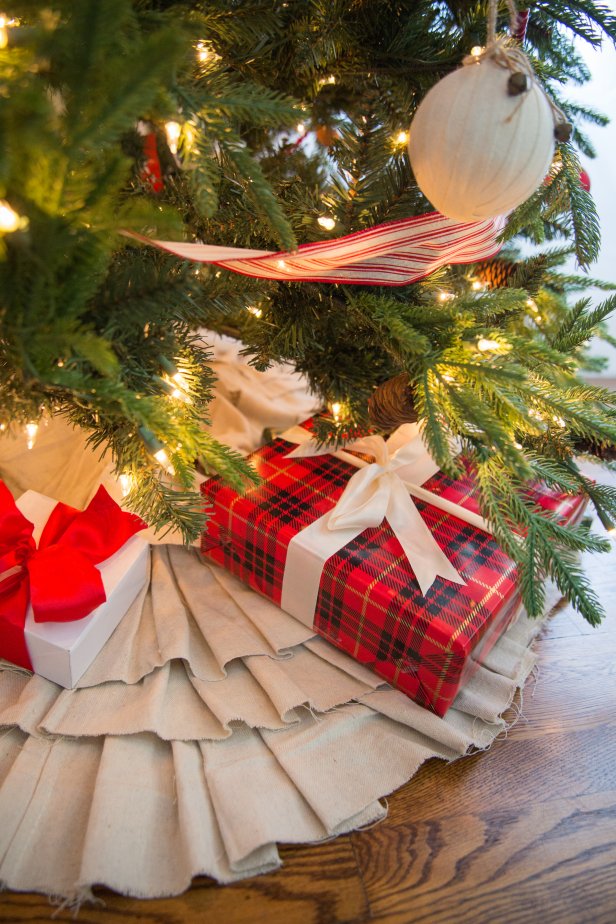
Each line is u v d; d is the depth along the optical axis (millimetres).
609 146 1257
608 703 916
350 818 785
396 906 745
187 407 801
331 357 945
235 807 762
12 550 833
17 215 602
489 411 715
